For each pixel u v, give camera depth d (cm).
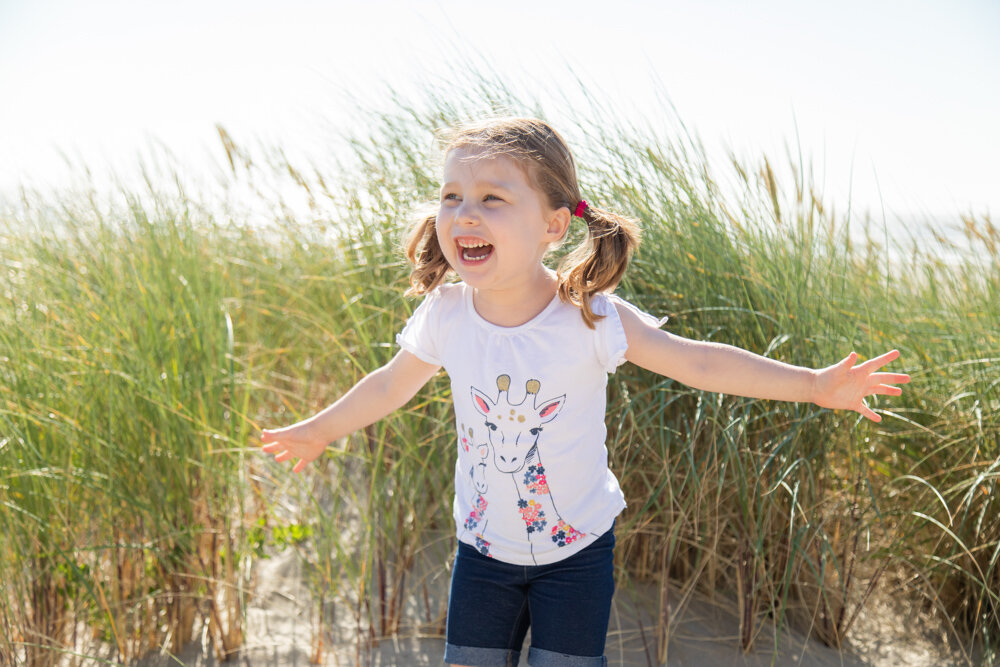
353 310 305
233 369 288
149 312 268
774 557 263
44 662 235
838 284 301
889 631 275
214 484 256
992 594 252
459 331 188
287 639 260
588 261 179
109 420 242
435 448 270
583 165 287
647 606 269
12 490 232
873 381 175
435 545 295
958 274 349
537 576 185
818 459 260
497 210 171
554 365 178
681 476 257
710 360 179
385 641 260
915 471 284
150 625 249
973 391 286
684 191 283
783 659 252
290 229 404
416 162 324
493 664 188
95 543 248
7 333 259
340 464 274
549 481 182
